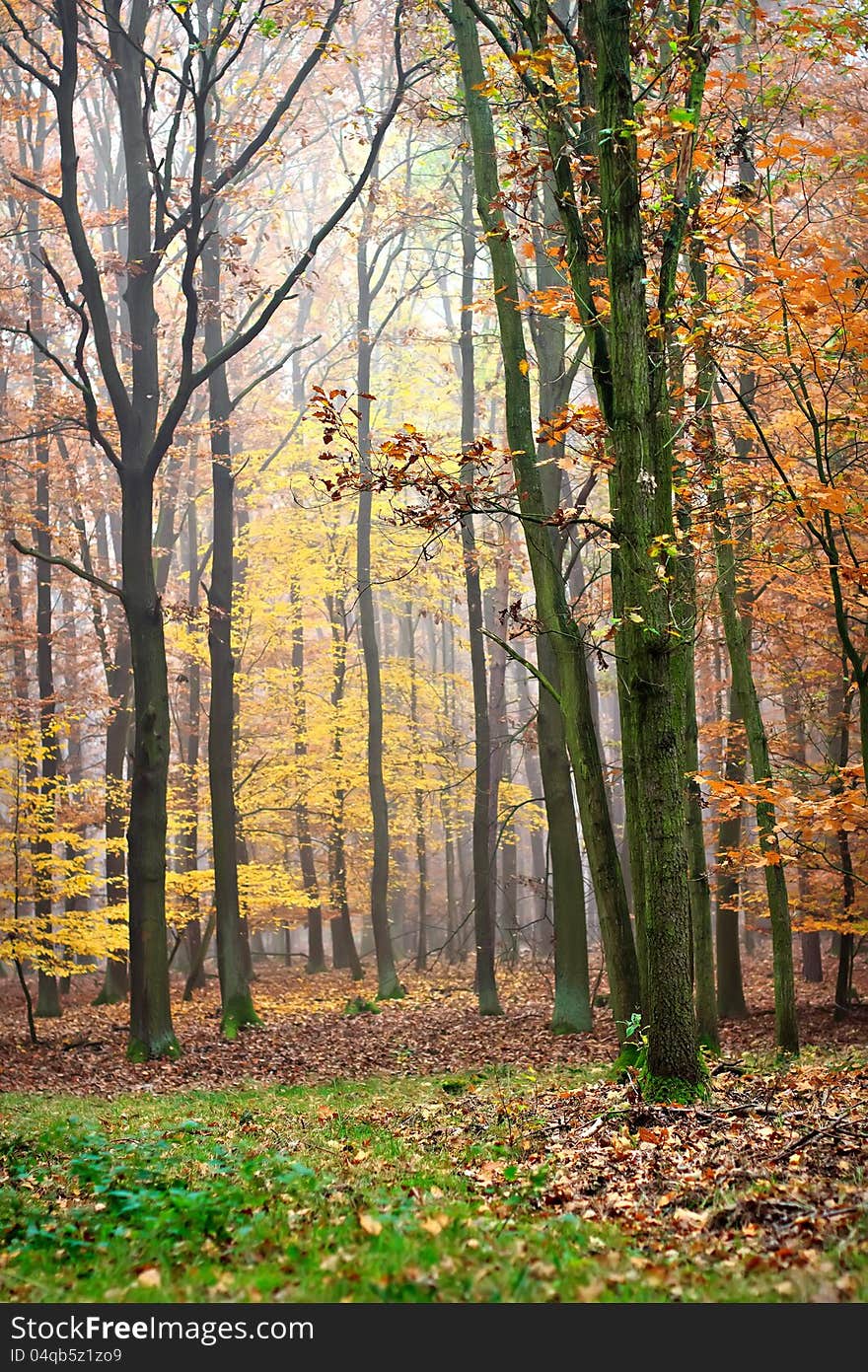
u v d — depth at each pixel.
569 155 10.76
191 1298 4.55
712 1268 4.78
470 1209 6.07
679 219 9.87
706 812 37.75
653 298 12.00
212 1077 17.03
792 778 14.63
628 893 32.28
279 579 29.78
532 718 23.36
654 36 10.88
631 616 9.43
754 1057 14.64
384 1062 17.53
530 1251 5.03
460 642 28.84
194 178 17.28
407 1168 7.91
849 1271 4.54
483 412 30.59
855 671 11.53
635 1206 6.10
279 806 31.02
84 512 30.69
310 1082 15.77
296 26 19.81
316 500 30.03
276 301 18.22
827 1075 11.19
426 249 30.08
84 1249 5.66
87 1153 8.58
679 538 10.50
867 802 11.56
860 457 12.10
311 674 34.97
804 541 16.66
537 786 41.25
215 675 23.25
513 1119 10.28
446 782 33.91
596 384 10.54
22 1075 17.47
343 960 39.00
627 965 13.24
